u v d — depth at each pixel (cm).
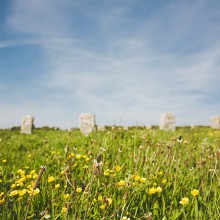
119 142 473
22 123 1658
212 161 335
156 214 231
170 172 302
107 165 326
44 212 218
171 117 1426
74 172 321
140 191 255
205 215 223
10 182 297
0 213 222
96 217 222
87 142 531
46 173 316
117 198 245
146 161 325
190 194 263
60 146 548
